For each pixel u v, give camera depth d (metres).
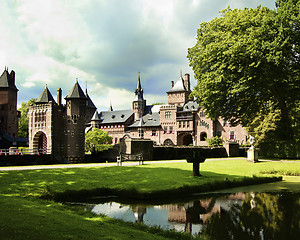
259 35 24.52
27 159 36.22
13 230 5.82
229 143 39.66
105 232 6.42
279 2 27.39
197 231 8.12
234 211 10.21
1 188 11.40
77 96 47.53
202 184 13.36
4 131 72.00
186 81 88.12
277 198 12.19
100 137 70.06
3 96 74.50
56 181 13.16
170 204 10.98
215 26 30.39
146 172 16.72
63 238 5.59
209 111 30.84
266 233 7.95
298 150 30.39
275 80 23.75
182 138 77.56
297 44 24.31
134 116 90.69
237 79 25.80
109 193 12.36
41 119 47.75
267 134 39.38
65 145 47.06
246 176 16.36
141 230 7.51
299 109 33.94
